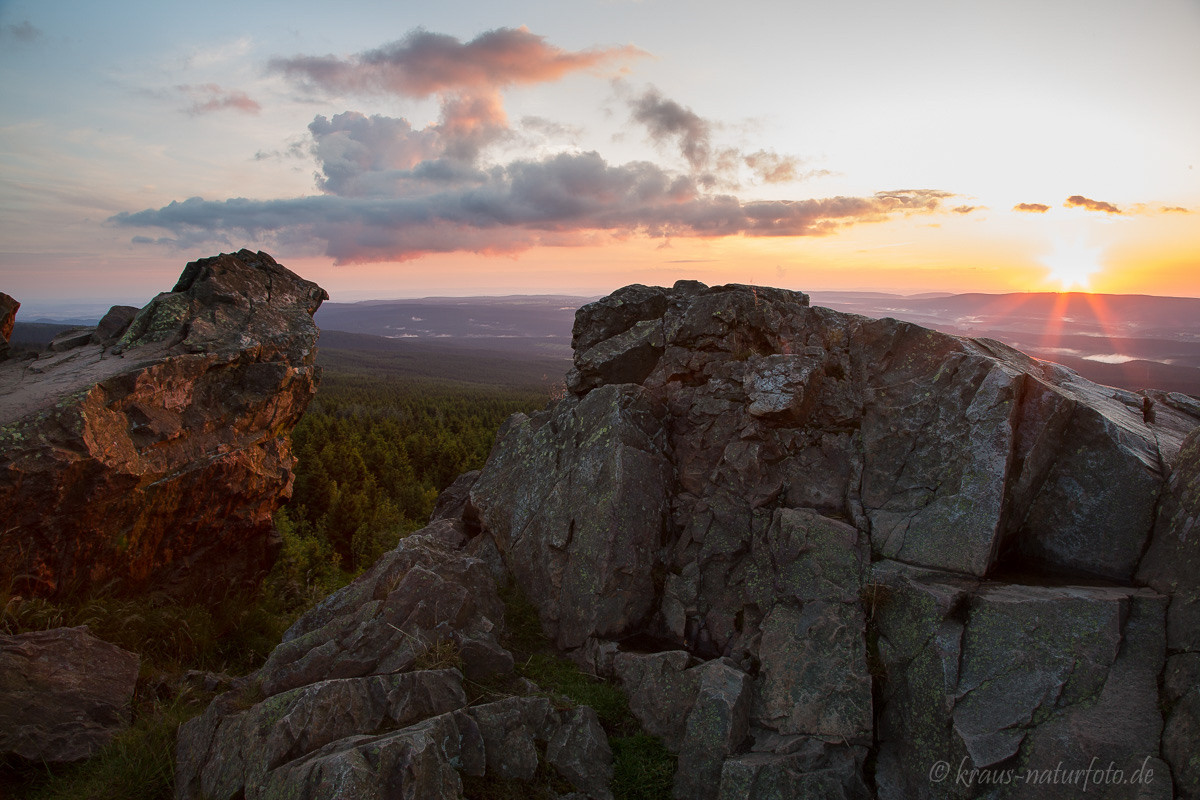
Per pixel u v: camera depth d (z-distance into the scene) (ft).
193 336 39.73
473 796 19.80
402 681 22.39
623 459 31.09
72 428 30.68
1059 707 19.84
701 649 27.50
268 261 48.39
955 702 20.79
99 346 41.45
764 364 31.83
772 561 27.91
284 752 19.76
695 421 34.14
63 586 31.50
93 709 24.67
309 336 44.93
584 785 21.42
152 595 35.91
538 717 22.91
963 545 25.25
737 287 40.73
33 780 21.65
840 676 23.00
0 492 28.43
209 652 34.17
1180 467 25.07
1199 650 19.39
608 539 29.14
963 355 29.86
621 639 28.09
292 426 45.60
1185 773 17.10
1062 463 27.73
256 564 43.70
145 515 34.53
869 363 32.86
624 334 41.78
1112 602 21.76
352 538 89.30
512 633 29.58
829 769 20.76
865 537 27.09
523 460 37.17
